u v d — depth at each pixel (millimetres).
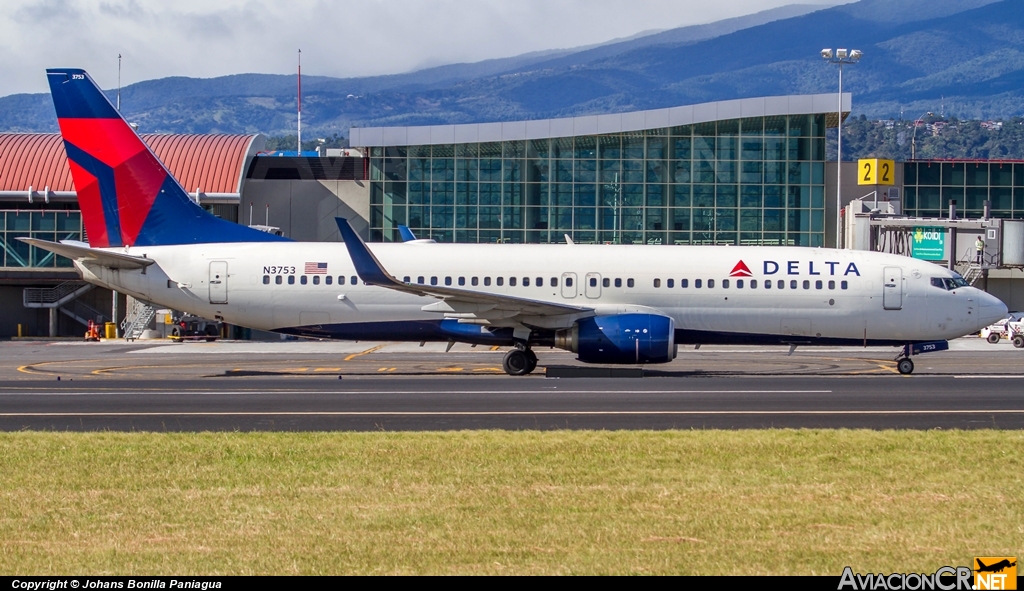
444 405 94562
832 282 133750
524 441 71812
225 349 186375
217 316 136625
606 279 134125
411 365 147125
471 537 47469
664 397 101125
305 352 177750
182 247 137000
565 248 137875
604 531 48469
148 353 175875
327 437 73688
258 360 158250
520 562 43938
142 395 103062
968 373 134250
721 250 137625
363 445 70250
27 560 44312
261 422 83875
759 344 136875
